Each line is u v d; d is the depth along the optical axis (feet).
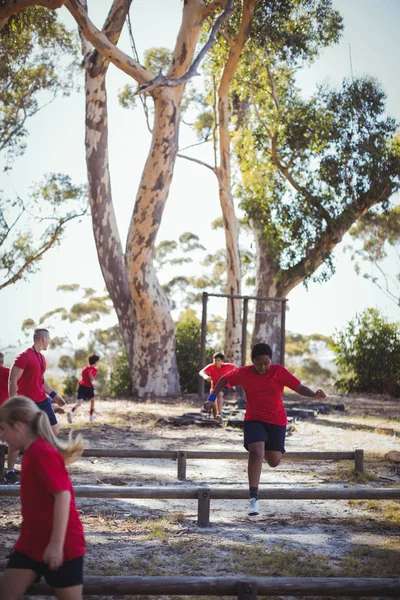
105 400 82.48
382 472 35.45
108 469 35.86
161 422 57.52
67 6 70.08
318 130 94.02
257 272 107.55
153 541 22.39
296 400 85.87
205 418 57.11
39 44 104.73
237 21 88.63
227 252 99.19
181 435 50.37
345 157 94.79
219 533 23.68
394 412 72.95
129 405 74.74
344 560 20.66
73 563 12.25
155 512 26.66
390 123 96.48
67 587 12.17
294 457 33.37
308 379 167.73
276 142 96.84
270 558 20.44
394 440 49.16
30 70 106.42
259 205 99.45
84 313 164.76
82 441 13.12
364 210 98.94
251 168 102.22
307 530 24.36
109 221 89.20
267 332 106.11
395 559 20.79
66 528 12.20
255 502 23.81
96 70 85.20
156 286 87.97
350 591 15.15
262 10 86.07
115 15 81.92
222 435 50.70
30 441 12.65
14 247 104.58
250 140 101.30
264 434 24.35
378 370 98.32
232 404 70.95
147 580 14.93
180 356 95.30
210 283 153.69
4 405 12.73
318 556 20.94
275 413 24.67
